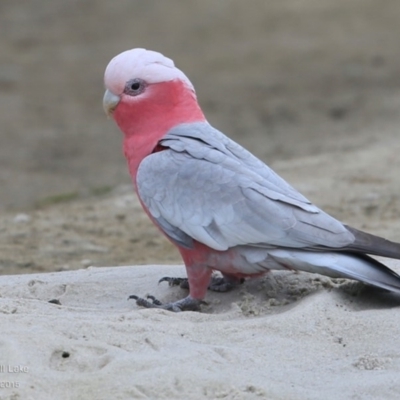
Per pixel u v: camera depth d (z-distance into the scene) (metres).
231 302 10.46
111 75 10.54
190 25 45.88
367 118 30.88
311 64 39.22
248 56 40.88
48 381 7.86
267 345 8.70
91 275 11.77
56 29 44.75
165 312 9.59
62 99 35.38
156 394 7.70
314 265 9.67
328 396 7.76
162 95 10.46
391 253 9.59
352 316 9.23
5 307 9.55
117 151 29.53
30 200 23.20
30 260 15.16
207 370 8.04
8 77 37.62
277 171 21.80
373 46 41.47
